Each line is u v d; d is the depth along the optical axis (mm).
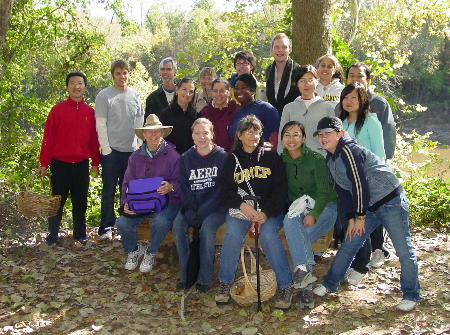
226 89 5316
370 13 13469
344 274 4457
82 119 5691
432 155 10086
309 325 4109
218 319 4285
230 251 4371
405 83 41969
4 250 5660
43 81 15172
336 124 4066
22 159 11273
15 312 4340
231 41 12562
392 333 3932
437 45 37625
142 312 4402
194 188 4684
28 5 13688
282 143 4727
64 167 5676
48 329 4102
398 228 4137
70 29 14453
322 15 6801
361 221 4105
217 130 5414
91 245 5941
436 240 6406
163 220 4828
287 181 4473
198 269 4664
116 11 15266
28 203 5270
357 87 4496
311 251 4316
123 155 5984
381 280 4945
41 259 5484
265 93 6121
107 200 6039
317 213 4332
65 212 7691
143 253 5387
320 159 4422
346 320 4172
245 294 4316
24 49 13672
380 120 5102
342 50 8344
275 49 5586
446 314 4215
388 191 4086
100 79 15289
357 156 3996
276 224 4383
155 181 4895
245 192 4410
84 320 4262
